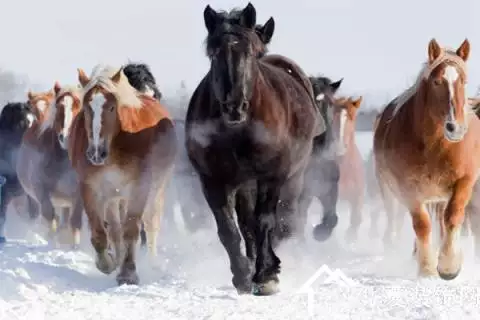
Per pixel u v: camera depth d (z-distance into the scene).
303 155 14.15
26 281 13.63
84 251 18.58
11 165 22.98
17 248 19.44
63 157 19.64
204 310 10.74
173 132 16.38
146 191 14.71
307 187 18.09
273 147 12.78
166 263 16.22
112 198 14.90
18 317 10.14
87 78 15.07
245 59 12.00
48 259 16.94
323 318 10.02
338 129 20.58
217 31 12.19
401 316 10.00
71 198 19.67
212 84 12.41
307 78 15.46
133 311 10.73
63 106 19.33
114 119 14.31
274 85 13.18
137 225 14.48
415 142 14.15
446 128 13.47
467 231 18.91
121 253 15.45
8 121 23.39
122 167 14.55
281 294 12.41
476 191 16.50
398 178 14.57
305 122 13.98
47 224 20.09
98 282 14.38
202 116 12.79
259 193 13.15
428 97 13.84
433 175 14.07
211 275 14.61
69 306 11.13
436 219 17.50
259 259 12.91
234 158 12.75
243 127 12.55
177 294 12.24
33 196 21.42
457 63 13.66
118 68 14.81
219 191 13.03
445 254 13.76
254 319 10.03
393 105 15.78
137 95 16.02
